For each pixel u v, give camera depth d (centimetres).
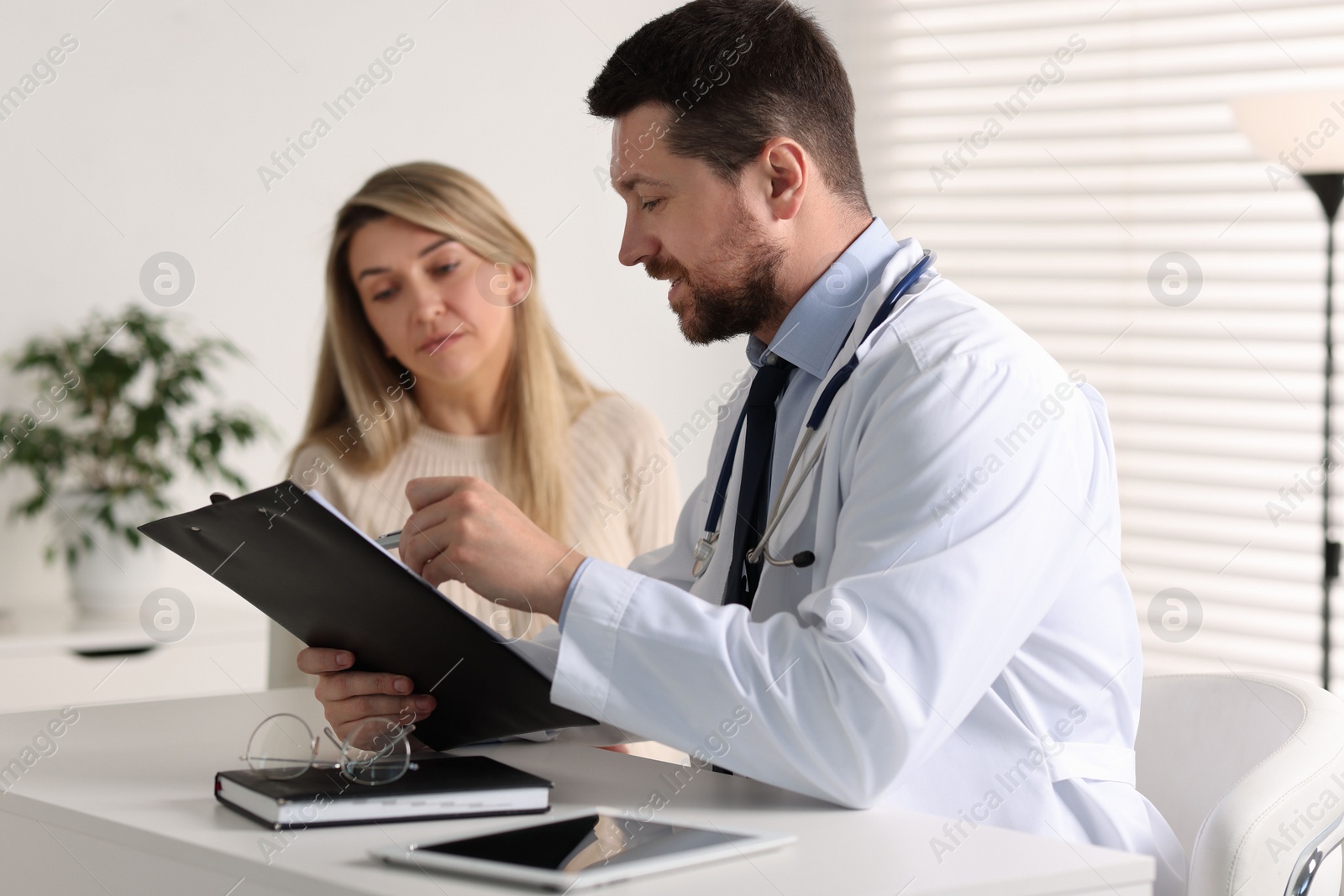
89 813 90
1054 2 311
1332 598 269
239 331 288
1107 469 117
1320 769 112
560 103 335
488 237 222
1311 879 108
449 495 104
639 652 95
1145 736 135
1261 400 278
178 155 280
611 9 345
